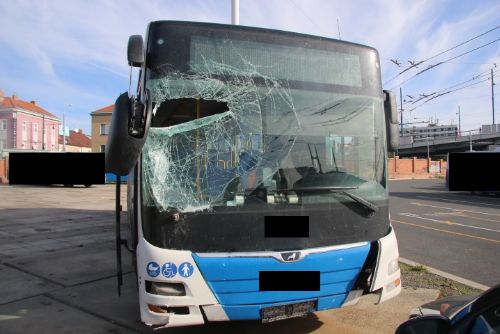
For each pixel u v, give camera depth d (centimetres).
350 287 380
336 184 395
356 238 391
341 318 491
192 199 354
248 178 370
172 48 374
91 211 1559
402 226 1236
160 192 351
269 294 352
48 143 7825
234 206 359
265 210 366
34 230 1097
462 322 227
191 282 338
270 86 395
